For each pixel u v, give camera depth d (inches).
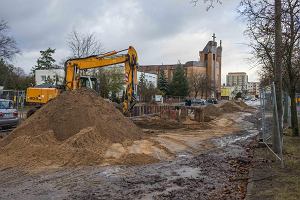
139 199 344.2
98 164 506.6
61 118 642.2
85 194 359.6
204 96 4675.2
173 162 539.5
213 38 5201.8
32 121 647.1
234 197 346.3
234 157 585.3
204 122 1323.8
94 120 660.1
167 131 1004.6
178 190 378.9
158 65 5349.4
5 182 405.7
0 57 2164.1
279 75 561.6
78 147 569.9
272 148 595.2
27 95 1151.0
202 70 5108.3
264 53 793.6
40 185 393.1
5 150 565.6
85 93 731.4
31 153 538.3
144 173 460.4
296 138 751.1
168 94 3882.9
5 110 821.9
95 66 1006.4
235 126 1240.8
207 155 608.7
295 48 769.6
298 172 430.6
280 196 326.6
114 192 368.5
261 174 427.2
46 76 3316.9
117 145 630.5
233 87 6451.8
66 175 439.8
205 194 361.7
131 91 982.4
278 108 564.1
